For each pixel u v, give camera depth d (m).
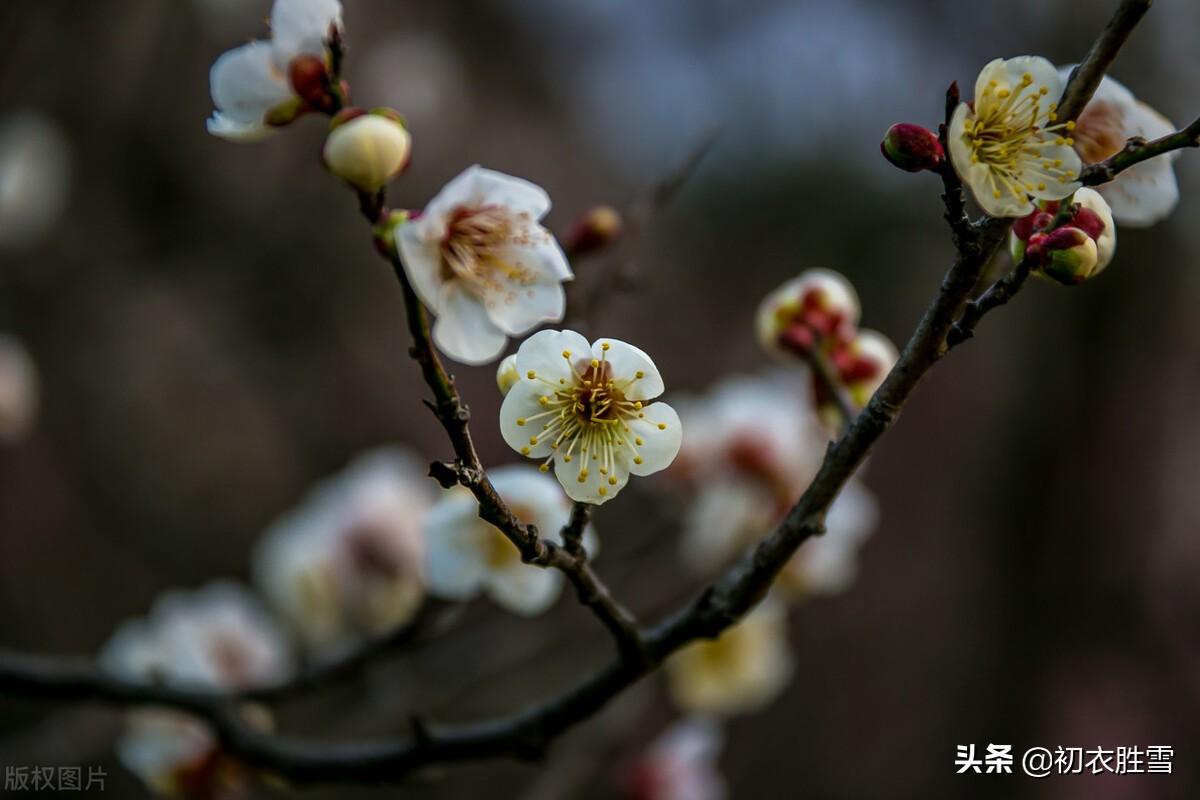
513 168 8.45
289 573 3.03
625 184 8.88
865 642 7.66
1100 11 6.32
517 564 2.08
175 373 6.22
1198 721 6.37
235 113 1.57
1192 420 6.65
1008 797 6.27
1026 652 6.30
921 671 7.45
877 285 7.10
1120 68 5.74
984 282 1.79
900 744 7.11
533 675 4.54
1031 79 1.46
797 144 7.57
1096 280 6.16
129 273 5.79
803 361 2.11
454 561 2.07
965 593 7.06
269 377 6.57
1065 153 1.46
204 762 2.58
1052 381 6.34
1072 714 6.36
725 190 7.67
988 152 1.46
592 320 2.20
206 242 5.87
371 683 3.06
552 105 9.09
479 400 7.20
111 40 5.43
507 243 1.49
